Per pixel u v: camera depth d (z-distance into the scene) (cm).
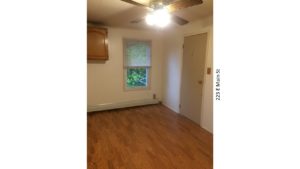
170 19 246
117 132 318
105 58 394
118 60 441
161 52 491
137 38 455
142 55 470
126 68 455
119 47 438
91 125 349
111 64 435
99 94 430
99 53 386
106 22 379
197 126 347
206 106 328
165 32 463
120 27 428
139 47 462
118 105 450
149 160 232
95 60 414
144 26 416
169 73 458
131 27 429
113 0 245
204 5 260
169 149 261
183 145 273
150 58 480
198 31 341
